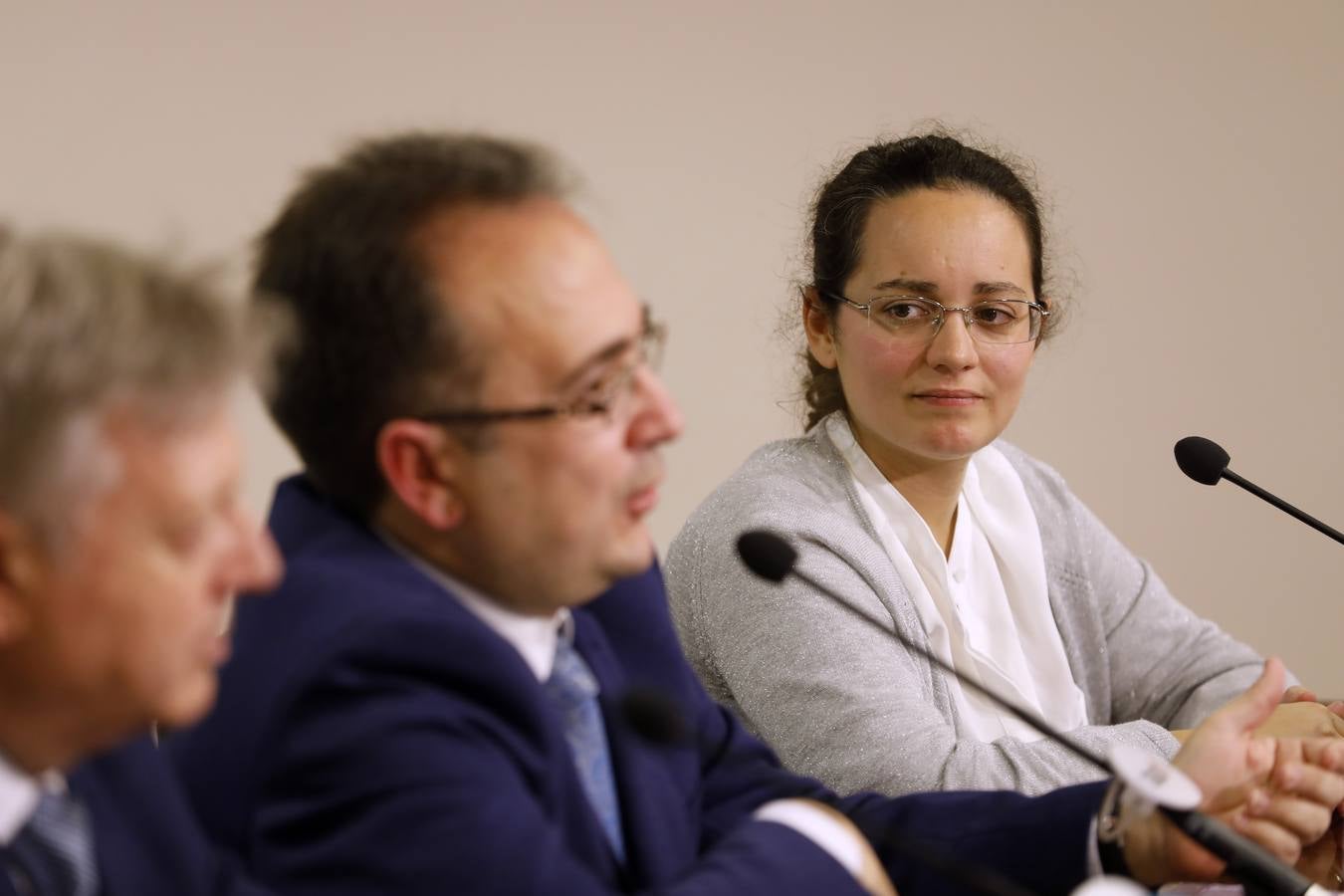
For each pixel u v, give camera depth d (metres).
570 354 4.08
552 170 4.33
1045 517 7.85
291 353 4.17
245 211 12.37
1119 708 8.02
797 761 6.42
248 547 3.20
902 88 13.71
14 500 2.85
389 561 4.27
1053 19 13.90
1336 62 14.36
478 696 4.03
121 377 2.88
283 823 3.81
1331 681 14.80
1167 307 14.38
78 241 3.01
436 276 4.07
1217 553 14.64
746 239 13.52
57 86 11.98
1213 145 14.28
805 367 8.27
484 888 3.75
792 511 6.96
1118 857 4.90
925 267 6.95
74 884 3.26
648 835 4.55
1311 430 14.62
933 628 7.04
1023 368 7.11
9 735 3.09
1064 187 14.09
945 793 5.29
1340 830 5.70
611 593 5.11
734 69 13.41
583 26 13.07
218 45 12.24
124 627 2.98
